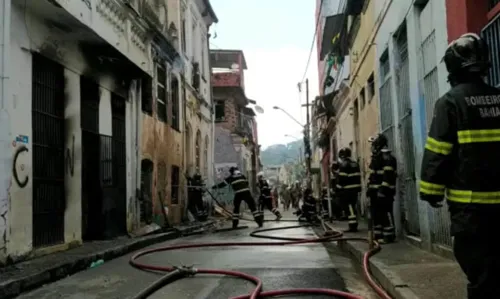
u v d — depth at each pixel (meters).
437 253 7.77
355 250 9.23
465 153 3.44
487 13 6.06
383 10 11.23
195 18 24.31
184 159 20.44
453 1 6.61
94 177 11.95
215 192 27.06
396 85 10.24
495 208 3.38
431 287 5.48
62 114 10.09
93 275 7.74
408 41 8.91
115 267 8.54
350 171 12.52
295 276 7.23
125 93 13.72
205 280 7.02
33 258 8.42
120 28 12.40
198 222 19.56
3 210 7.64
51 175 9.57
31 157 8.67
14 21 8.34
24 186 8.38
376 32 12.33
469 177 3.42
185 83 21.06
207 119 26.61
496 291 3.37
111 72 12.68
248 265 8.30
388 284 6.00
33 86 9.09
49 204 9.44
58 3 8.60
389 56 10.71
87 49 11.20
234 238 13.54
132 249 10.99
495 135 3.45
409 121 9.41
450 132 3.49
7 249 7.72
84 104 11.47
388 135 11.26
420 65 8.38
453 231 3.50
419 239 8.91
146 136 15.30
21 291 6.48
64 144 10.08
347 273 7.59
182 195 19.88
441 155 3.49
